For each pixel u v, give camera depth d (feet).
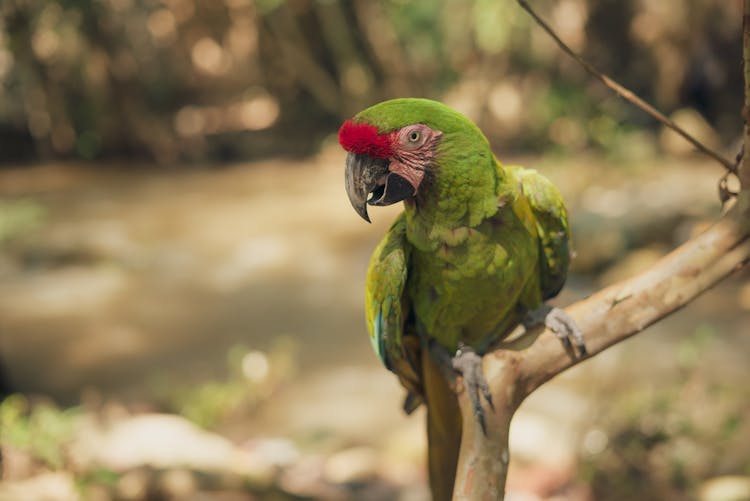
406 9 75.72
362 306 42.22
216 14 80.79
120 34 77.10
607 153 68.80
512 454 24.67
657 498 20.48
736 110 70.28
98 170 77.15
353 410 30.45
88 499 20.70
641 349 32.81
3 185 71.31
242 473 22.54
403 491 22.77
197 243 53.88
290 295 44.29
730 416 22.57
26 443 22.47
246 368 33.27
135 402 31.45
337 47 79.15
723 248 7.20
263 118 83.30
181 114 81.71
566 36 72.90
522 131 74.43
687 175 60.44
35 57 75.56
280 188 68.28
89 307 43.09
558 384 29.89
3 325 40.63
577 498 21.47
